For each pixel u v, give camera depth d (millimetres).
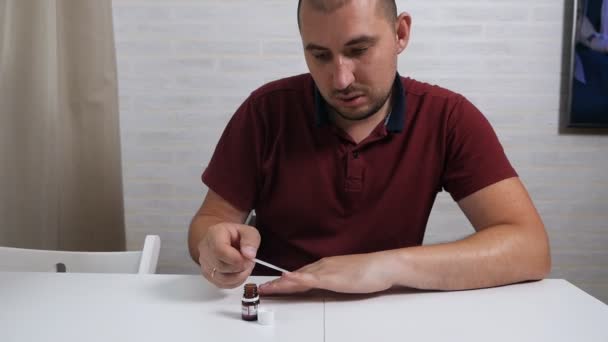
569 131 1781
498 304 775
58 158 1475
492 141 1062
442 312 746
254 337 665
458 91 1784
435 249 848
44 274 911
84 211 1488
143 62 1815
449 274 822
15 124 1410
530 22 1741
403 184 1064
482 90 1778
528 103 1776
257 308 724
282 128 1104
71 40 1449
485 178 1025
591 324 702
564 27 1736
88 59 1454
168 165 1861
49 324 702
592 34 1697
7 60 1394
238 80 1816
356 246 1076
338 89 893
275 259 1134
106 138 1488
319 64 901
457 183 1065
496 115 1788
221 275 813
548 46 1748
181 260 1893
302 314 741
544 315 733
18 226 1422
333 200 1067
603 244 1821
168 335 669
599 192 1801
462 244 866
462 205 1066
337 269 806
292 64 1801
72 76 1460
